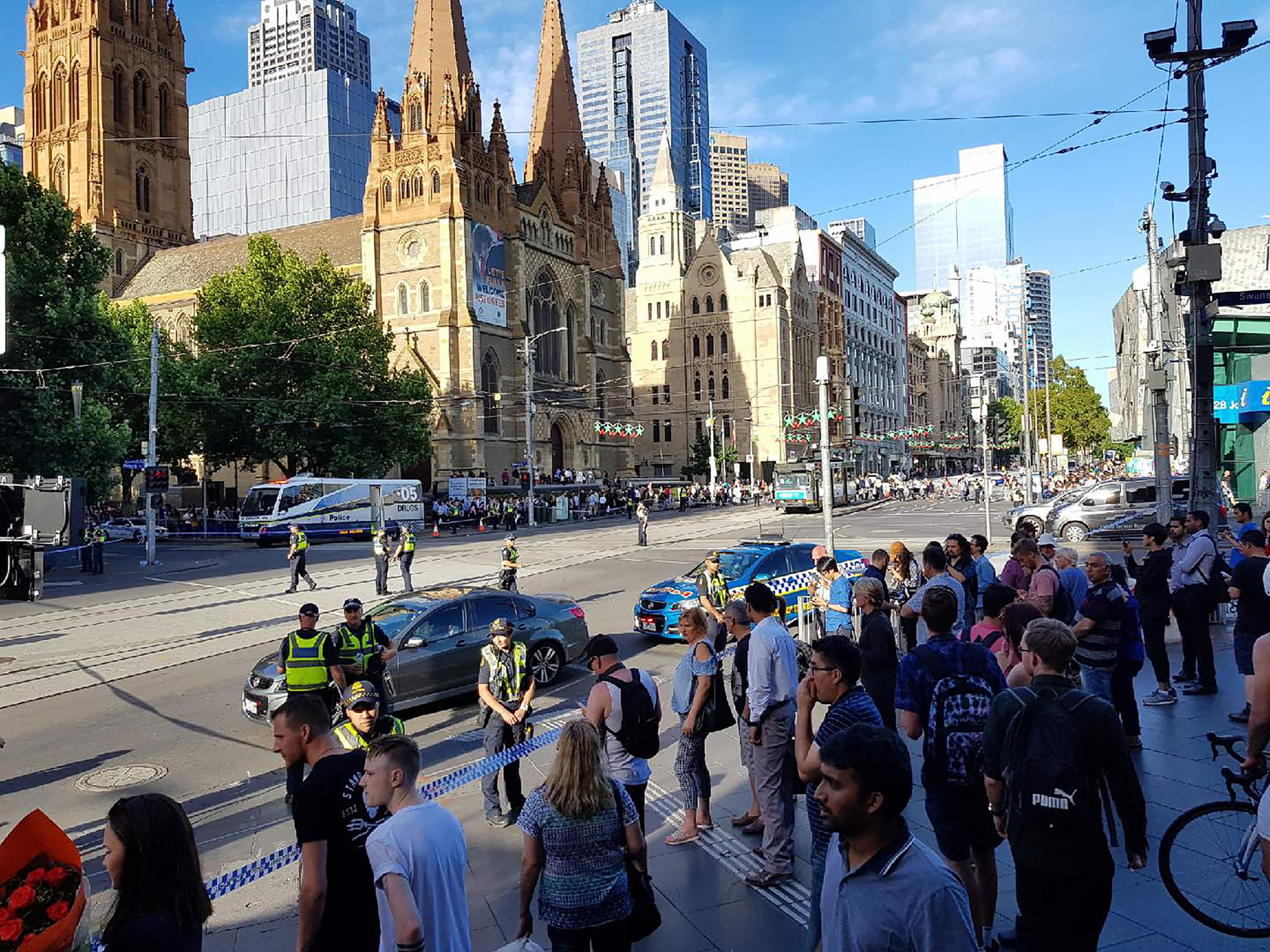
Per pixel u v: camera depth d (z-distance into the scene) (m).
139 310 65.19
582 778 4.85
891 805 3.27
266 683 12.60
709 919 6.55
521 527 60.53
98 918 7.11
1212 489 15.76
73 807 10.05
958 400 181.62
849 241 128.75
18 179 40.06
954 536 13.09
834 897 3.39
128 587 30.17
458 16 76.00
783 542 19.28
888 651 8.18
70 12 87.50
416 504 59.56
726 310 107.75
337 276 61.91
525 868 4.96
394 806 4.67
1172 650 15.05
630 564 32.53
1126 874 6.80
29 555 14.16
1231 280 38.44
